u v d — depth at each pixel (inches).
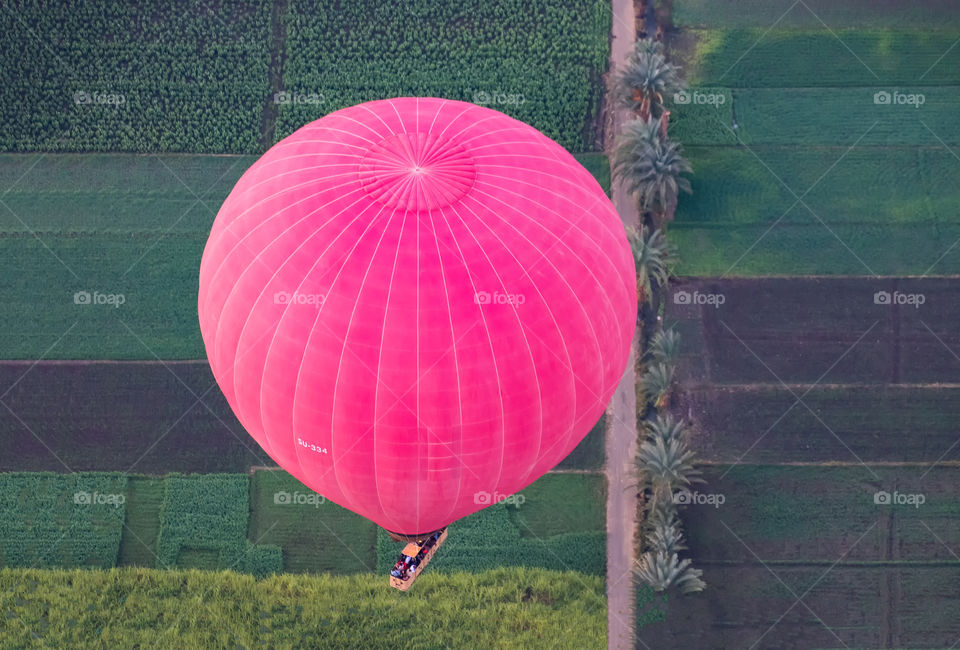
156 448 7810.0
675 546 7322.8
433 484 5187.0
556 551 7455.7
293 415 5093.5
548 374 4960.6
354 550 7485.2
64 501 7608.3
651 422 7691.9
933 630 7298.2
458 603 7263.8
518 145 5280.5
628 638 7219.5
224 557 7450.8
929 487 7721.5
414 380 4793.3
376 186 4953.3
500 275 4815.5
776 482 7731.3
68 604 7268.7
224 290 5177.2
